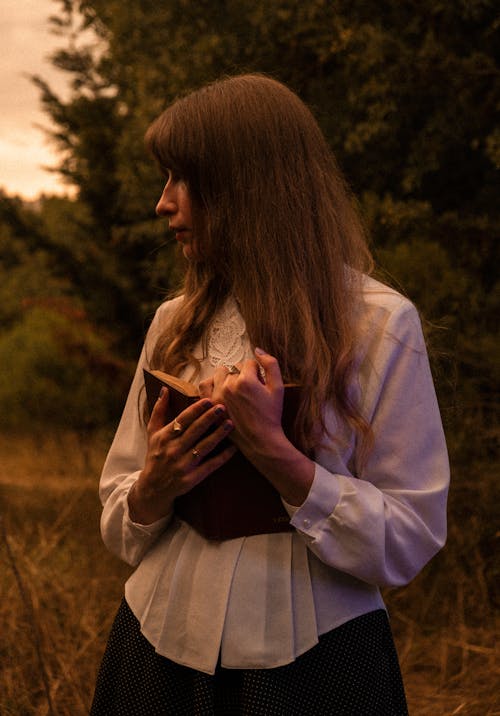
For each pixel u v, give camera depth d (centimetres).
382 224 371
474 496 358
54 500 493
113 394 635
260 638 130
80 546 422
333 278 141
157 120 147
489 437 352
